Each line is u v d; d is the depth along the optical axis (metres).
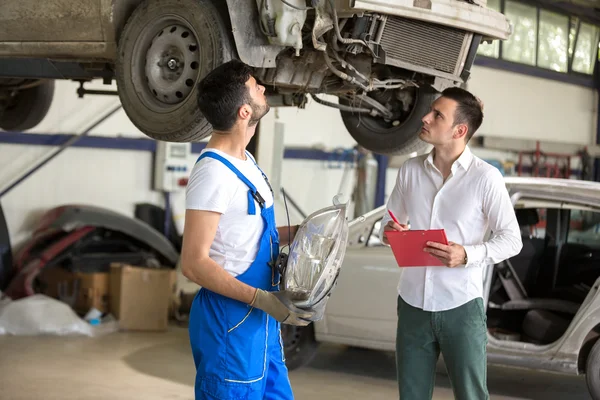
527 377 5.53
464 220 2.68
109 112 8.71
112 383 4.93
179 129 3.33
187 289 7.57
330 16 3.13
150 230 7.62
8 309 6.39
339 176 10.97
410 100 4.08
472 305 2.64
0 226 7.16
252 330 2.18
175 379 5.12
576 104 14.44
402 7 3.23
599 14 13.57
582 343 4.38
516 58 13.05
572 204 4.67
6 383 4.78
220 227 2.17
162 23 3.43
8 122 5.92
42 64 4.18
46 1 3.91
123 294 6.78
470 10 3.51
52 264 7.09
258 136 4.77
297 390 4.84
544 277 5.05
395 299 4.81
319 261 2.18
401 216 2.92
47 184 8.27
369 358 5.89
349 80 3.39
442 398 4.79
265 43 3.25
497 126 12.85
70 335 6.41
